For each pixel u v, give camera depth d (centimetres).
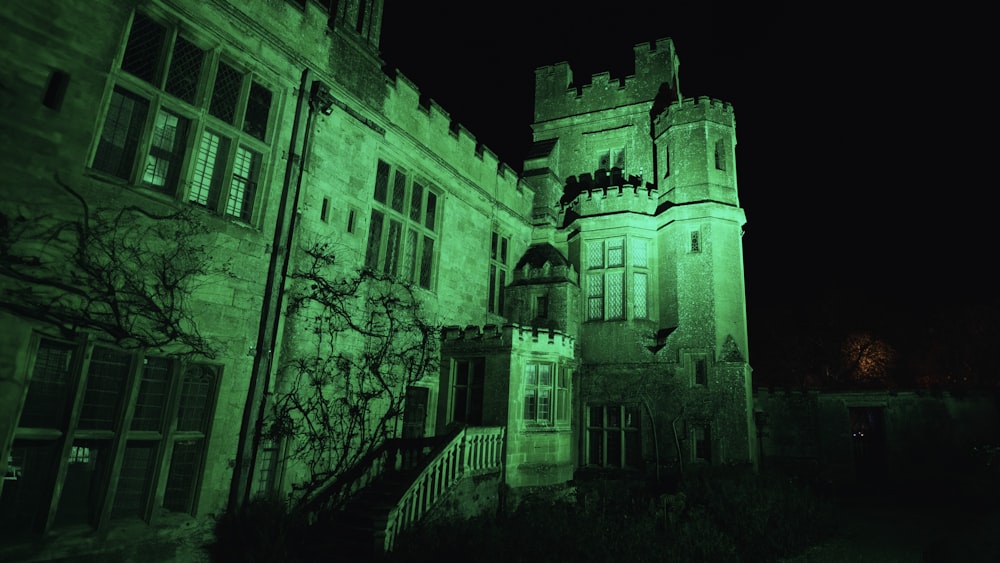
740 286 1639
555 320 1680
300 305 1038
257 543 843
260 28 1016
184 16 902
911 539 1195
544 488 1331
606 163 2034
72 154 743
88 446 769
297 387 1016
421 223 1435
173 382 847
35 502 703
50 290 709
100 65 788
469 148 1641
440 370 1414
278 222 1016
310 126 1094
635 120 1994
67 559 711
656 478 1445
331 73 1159
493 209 1734
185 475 868
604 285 1775
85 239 746
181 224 865
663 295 1706
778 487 1274
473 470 1166
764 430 1797
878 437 1903
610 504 1251
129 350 793
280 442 981
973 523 1234
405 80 1387
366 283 1205
